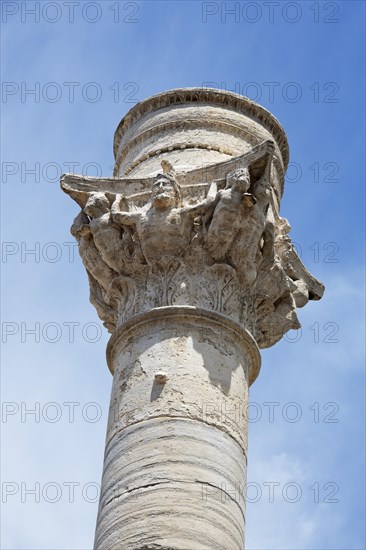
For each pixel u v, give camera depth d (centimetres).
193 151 1897
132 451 1561
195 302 1700
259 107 1984
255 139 1953
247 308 1758
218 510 1508
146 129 1964
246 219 1738
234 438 1595
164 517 1484
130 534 1482
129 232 1783
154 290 1730
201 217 1753
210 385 1620
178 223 1739
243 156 1772
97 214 1820
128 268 1773
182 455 1541
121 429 1598
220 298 1714
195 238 1744
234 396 1636
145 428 1576
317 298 1950
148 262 1750
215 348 1667
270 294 1795
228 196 1723
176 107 1969
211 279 1727
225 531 1498
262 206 1755
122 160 1995
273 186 1920
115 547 1480
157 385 1611
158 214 1752
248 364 1717
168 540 1463
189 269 1733
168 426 1569
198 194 1780
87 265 1827
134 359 1664
